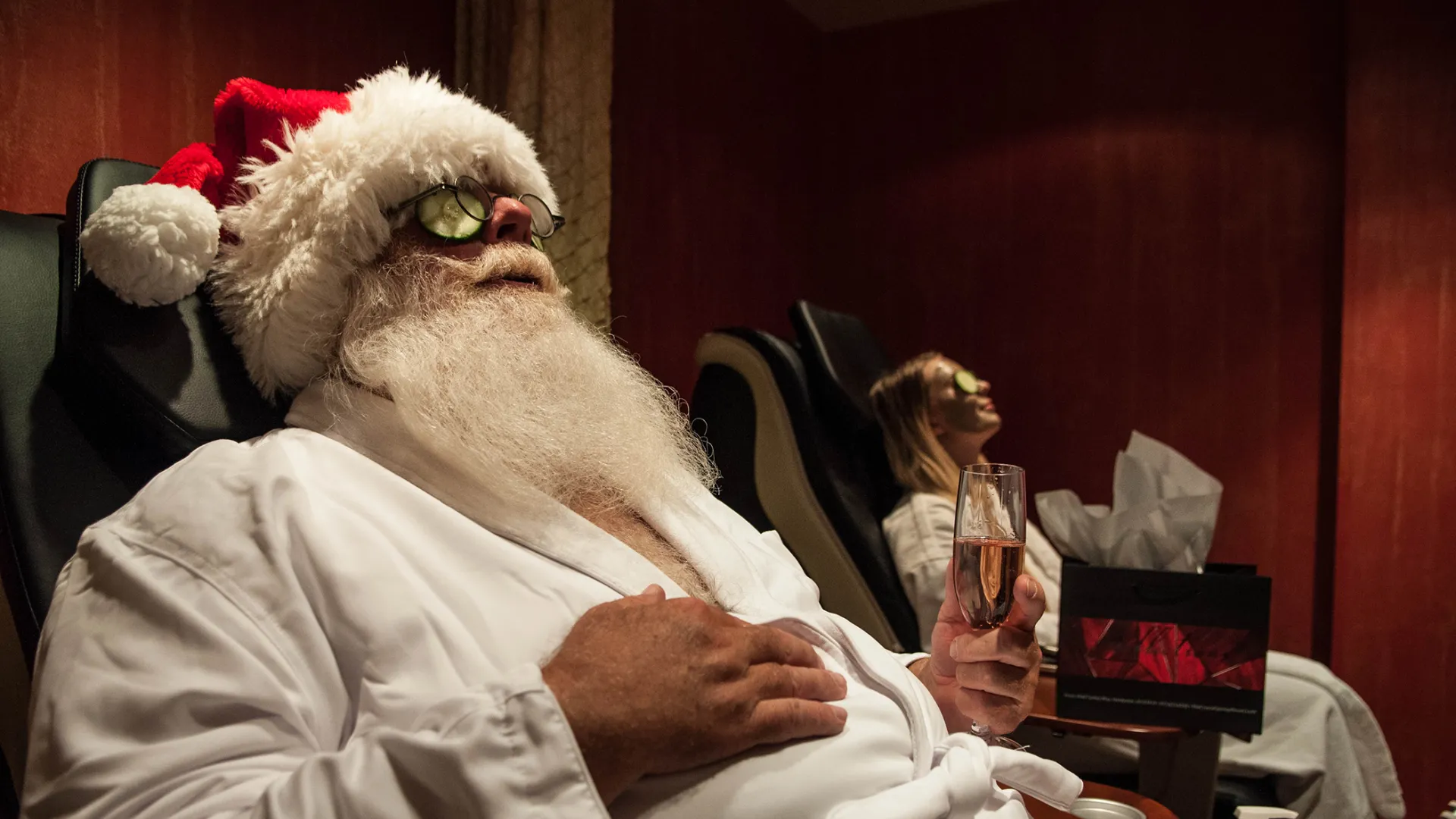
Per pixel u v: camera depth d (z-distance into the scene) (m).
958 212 3.68
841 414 2.21
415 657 0.75
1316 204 3.14
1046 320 3.51
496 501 0.94
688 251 3.21
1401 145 2.90
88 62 1.67
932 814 0.78
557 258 2.33
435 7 2.44
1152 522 1.82
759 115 3.58
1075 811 1.09
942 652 1.08
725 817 0.72
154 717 0.67
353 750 0.64
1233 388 3.23
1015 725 1.01
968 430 2.33
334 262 1.06
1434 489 2.82
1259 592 1.44
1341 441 2.93
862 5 3.73
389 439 0.98
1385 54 2.92
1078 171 3.48
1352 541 2.90
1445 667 2.78
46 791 0.65
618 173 2.89
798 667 0.81
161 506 0.82
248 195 1.16
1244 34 3.26
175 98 1.82
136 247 0.98
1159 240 3.35
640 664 0.70
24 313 1.02
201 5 1.87
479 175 1.18
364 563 0.79
